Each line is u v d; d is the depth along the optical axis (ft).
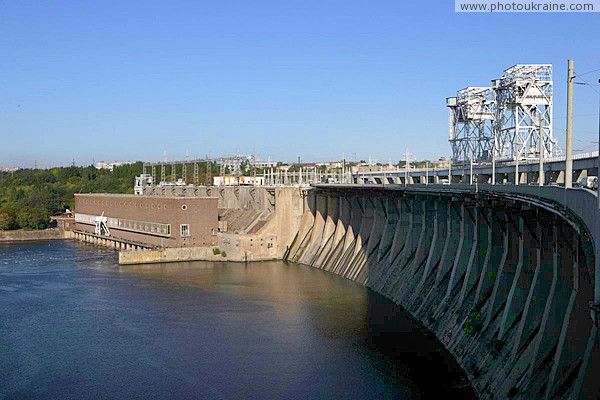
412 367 203.41
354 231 403.34
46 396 187.52
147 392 189.57
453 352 212.84
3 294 330.13
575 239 135.23
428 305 261.24
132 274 395.75
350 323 260.62
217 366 211.20
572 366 135.64
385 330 248.32
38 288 346.74
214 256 466.70
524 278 183.52
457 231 267.59
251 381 196.54
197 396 185.88
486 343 192.75
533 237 171.12
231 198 562.25
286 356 219.20
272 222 471.62
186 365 213.05
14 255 502.38
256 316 276.62
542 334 154.51
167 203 483.10
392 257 331.98
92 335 250.16
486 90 425.28
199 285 353.10
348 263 385.29
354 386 189.37
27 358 222.28
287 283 357.82
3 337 248.32
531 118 330.34
